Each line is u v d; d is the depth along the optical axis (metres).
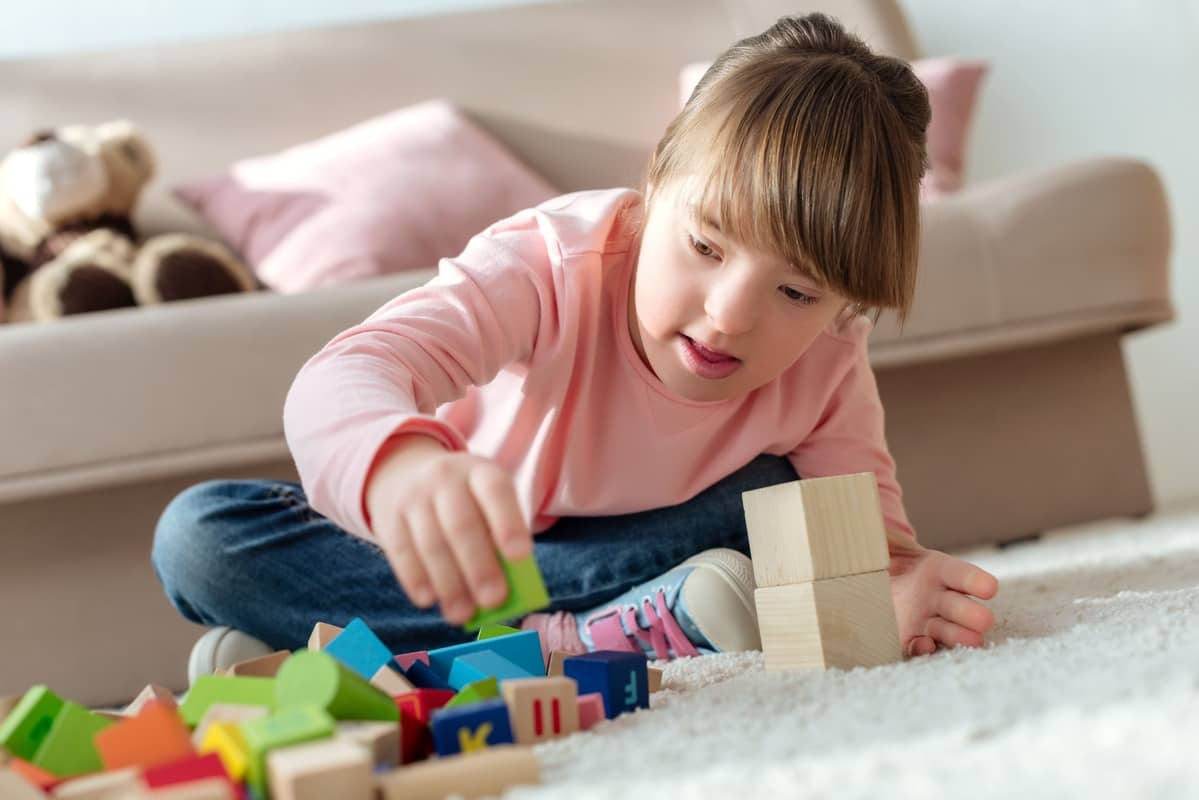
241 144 2.35
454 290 1.02
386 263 2.06
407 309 0.98
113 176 2.10
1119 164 1.85
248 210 2.17
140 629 1.56
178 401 1.54
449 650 0.81
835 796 0.48
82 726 0.65
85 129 2.20
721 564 1.03
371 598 1.18
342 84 2.39
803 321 0.97
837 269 0.92
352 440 0.72
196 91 2.36
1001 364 1.87
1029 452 1.88
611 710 0.74
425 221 2.12
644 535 1.17
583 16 2.47
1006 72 2.87
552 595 1.17
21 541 1.53
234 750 0.54
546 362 1.10
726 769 0.54
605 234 1.13
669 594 1.04
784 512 0.85
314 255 2.07
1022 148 2.87
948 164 2.21
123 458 1.53
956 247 1.78
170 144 2.33
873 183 0.94
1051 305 1.80
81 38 2.55
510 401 1.14
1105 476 1.91
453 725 0.61
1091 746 0.52
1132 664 0.66
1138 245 1.83
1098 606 0.99
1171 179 2.88
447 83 2.42
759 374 1.01
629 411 1.13
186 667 1.56
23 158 2.07
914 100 1.04
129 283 1.95
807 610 0.84
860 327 1.23
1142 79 2.86
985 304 1.78
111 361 1.53
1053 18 2.87
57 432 1.51
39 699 0.68
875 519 0.86
